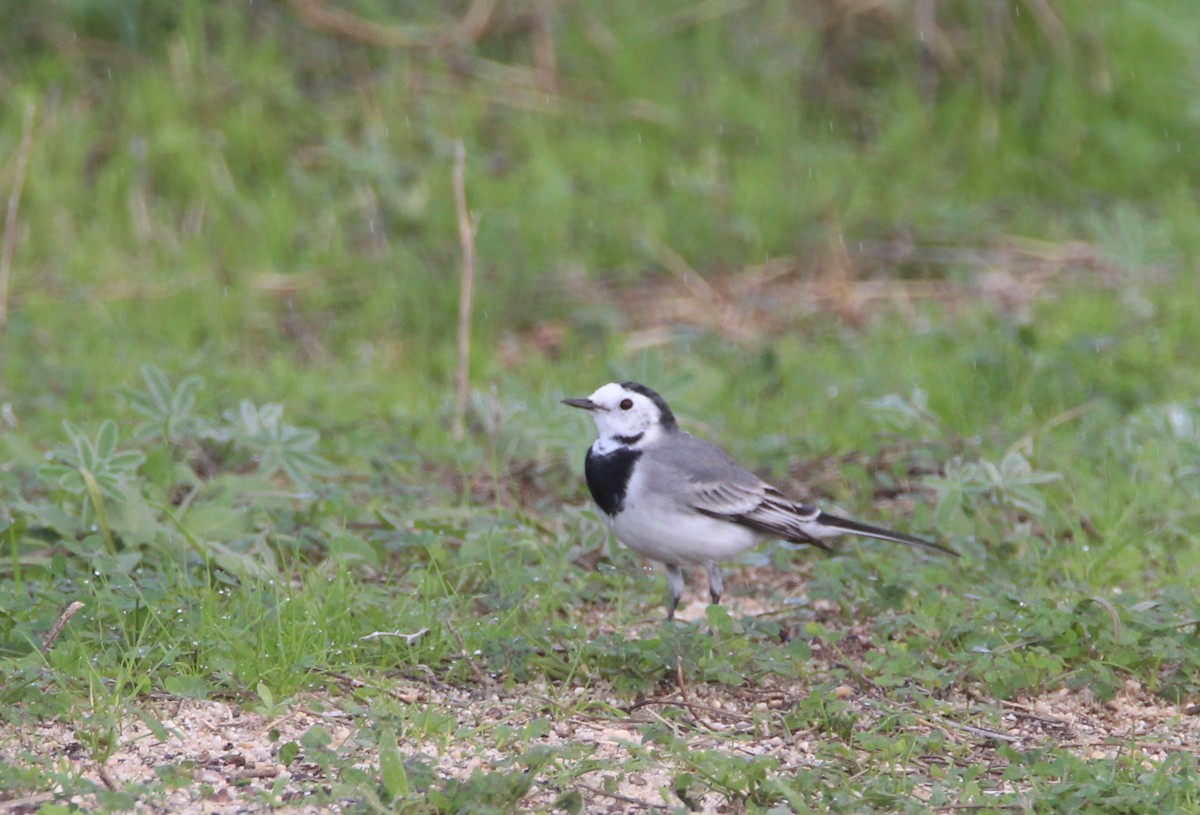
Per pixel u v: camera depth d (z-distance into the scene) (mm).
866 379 14641
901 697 8945
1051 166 19016
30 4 19234
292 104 18766
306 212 17844
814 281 17594
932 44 19547
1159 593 10422
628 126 19031
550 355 16094
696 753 7566
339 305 16797
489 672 9023
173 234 17359
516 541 10781
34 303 15961
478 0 19875
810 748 8125
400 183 18062
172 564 9672
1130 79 19359
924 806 7242
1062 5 19672
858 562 10945
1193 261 17109
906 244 18078
